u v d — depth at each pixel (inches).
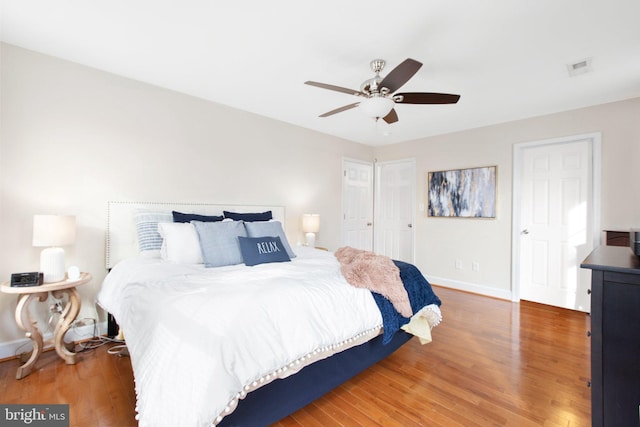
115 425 59.4
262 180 146.6
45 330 91.5
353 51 86.5
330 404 67.5
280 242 104.7
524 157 145.9
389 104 81.2
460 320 120.2
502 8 67.4
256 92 118.0
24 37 82.3
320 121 154.9
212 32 78.8
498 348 95.5
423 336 85.9
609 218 121.4
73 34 80.7
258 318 53.2
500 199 151.8
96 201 100.0
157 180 113.0
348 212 194.4
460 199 166.1
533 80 103.6
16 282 76.4
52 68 91.7
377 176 211.5
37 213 89.8
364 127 164.6
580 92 113.2
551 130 136.2
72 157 95.5
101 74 100.4
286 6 68.2
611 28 74.2
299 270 80.9
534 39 79.2
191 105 121.6
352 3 66.7
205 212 124.3
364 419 62.6
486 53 86.3
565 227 134.0
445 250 173.0
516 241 146.0
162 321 50.9
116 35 80.9
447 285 171.8
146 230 101.9
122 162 105.0
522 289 146.3
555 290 136.5
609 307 44.0
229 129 133.7
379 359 81.4
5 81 84.9
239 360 47.8
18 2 67.9
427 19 71.6
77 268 87.0
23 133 87.6
